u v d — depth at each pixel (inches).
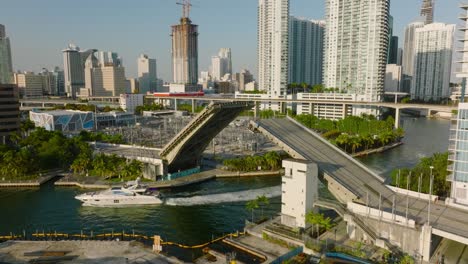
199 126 4702.3
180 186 5093.5
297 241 3046.3
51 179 5433.1
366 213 3078.2
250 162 5797.2
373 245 2950.3
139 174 5290.4
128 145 6963.6
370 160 6889.8
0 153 5526.6
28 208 4232.3
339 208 3191.4
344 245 2938.0
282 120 4436.5
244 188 5009.8
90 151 6018.7
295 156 3764.8
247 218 3917.3
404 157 7155.5
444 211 3115.2
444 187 3951.8
